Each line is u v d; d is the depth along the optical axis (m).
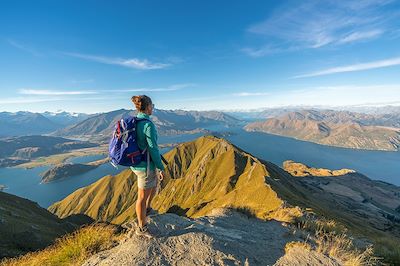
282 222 3.83
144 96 2.31
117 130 2.26
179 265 2.16
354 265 2.42
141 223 2.46
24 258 4.71
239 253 2.46
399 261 3.52
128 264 2.15
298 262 2.43
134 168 2.33
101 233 3.29
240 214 4.01
